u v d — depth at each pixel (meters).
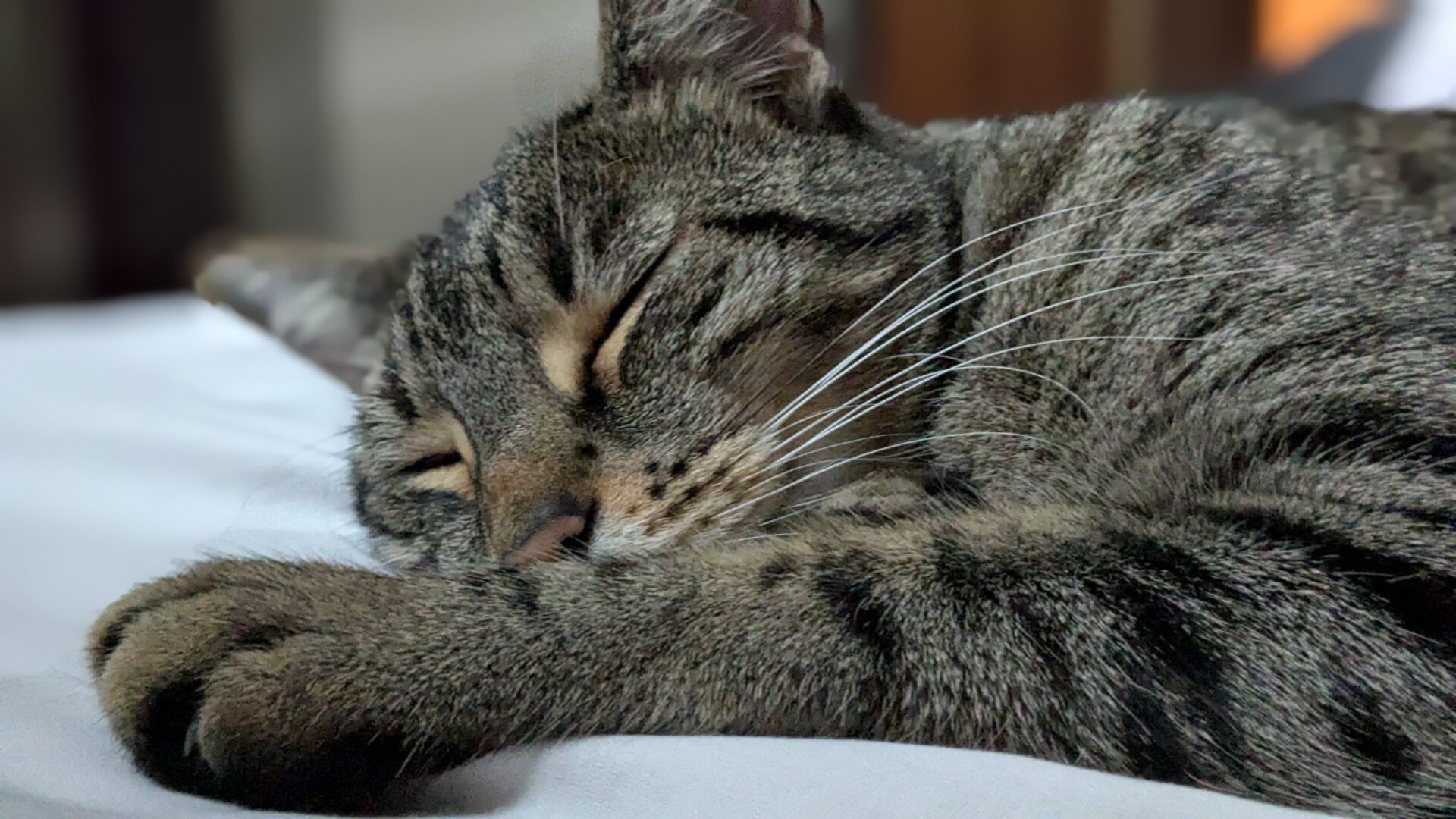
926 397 0.43
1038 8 0.87
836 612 0.36
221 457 0.53
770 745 0.35
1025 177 0.44
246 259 0.71
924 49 0.87
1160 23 0.86
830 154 0.44
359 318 0.62
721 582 0.37
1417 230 0.44
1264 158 0.44
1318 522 0.37
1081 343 0.42
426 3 0.82
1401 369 0.39
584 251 0.42
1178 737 0.36
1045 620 0.36
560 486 0.41
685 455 0.41
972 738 0.36
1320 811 0.35
